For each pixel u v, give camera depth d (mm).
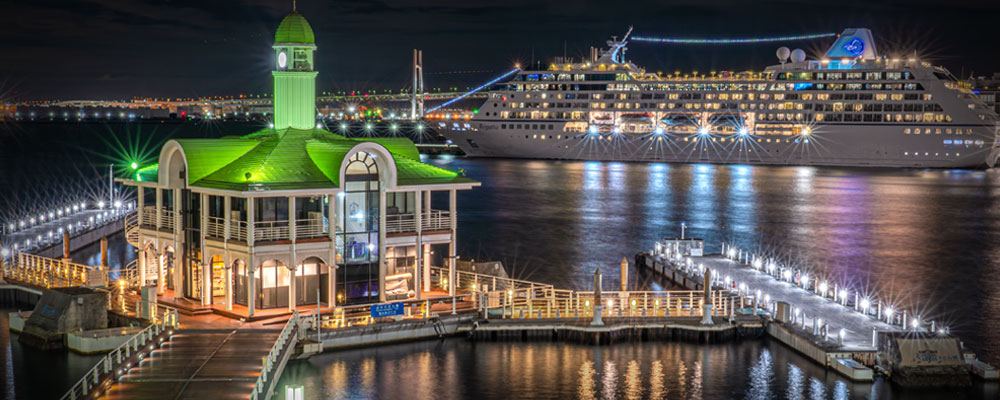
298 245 48531
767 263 72562
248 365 39906
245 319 47531
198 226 51500
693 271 69750
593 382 44562
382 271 51906
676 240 81250
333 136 55656
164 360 40531
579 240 97188
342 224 51375
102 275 60469
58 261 63688
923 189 163000
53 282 60719
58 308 47781
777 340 51750
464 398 42031
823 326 50156
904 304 65625
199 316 49188
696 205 134250
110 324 50156
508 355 48469
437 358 47562
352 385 43125
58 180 174125
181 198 52250
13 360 45438
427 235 53969
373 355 47344
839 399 42500
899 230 108188
